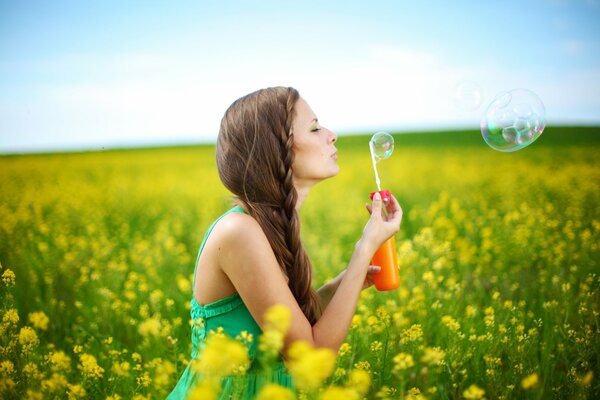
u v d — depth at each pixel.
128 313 4.00
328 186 13.15
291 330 1.68
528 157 19.97
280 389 1.08
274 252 1.87
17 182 16.88
